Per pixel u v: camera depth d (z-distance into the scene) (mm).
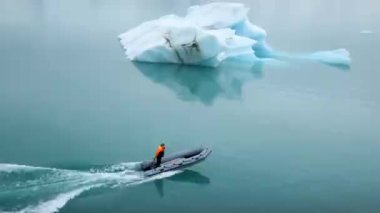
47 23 60688
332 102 35969
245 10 50812
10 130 27047
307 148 26781
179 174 22094
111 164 22859
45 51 46188
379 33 67938
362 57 52312
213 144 26750
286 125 30469
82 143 25703
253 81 41438
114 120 29641
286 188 21891
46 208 18453
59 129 27625
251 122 30812
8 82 35906
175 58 45094
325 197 21250
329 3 110125
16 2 75625
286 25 72750
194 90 37688
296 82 41531
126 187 20688
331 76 44031
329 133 29328
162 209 19359
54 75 38594
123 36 51969
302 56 52188
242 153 25656
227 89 38500
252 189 21594
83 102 32625
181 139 27203
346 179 23078
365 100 36688
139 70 42469
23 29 55875
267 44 57281
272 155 25578
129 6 81500
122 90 36219
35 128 27547
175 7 83438
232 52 47688
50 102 32125
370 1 117375
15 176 20641
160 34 46438
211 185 21688
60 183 20375
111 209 19000
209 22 50156
